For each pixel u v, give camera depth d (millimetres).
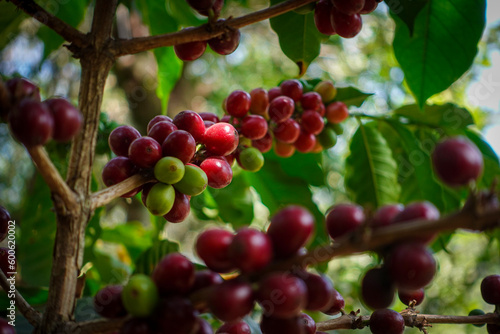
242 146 333
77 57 259
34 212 479
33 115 175
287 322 189
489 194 159
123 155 275
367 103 1355
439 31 413
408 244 167
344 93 448
